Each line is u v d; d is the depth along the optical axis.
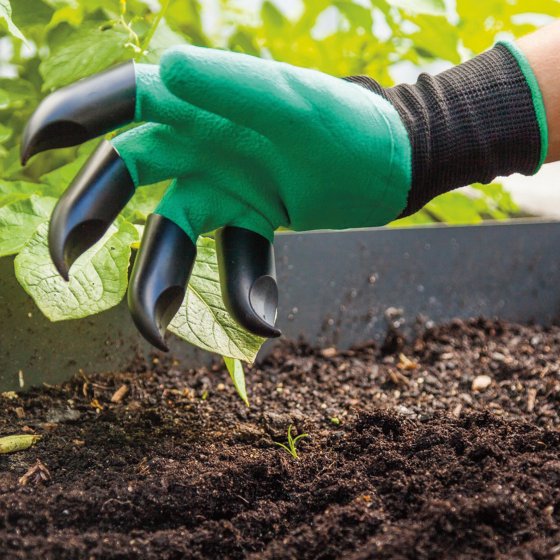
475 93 0.79
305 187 0.74
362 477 0.86
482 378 1.31
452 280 1.58
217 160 0.73
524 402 1.21
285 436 1.04
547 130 0.79
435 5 1.22
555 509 0.78
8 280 1.11
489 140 0.78
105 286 0.86
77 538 0.74
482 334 1.53
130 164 0.69
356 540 0.75
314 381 1.30
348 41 1.66
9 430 1.00
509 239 1.61
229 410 1.14
